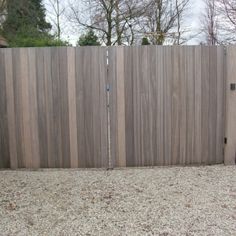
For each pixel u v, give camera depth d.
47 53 4.52
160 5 14.76
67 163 4.68
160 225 2.84
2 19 11.27
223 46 4.55
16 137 4.66
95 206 3.27
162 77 4.55
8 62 4.55
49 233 2.72
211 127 4.66
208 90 4.60
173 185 3.86
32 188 3.84
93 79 4.55
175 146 4.67
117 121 4.61
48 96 4.58
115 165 4.68
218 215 3.02
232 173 4.30
